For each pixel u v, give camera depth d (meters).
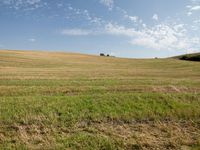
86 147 12.32
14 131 13.31
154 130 14.63
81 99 17.69
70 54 93.75
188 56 104.69
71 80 28.22
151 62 75.88
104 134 13.72
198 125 15.63
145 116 16.28
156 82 28.48
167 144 13.02
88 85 24.94
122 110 16.59
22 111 15.24
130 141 13.05
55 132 13.57
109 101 17.64
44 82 25.94
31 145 12.20
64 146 12.26
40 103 16.56
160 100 18.69
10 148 11.83
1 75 30.88
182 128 15.09
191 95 20.44
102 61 76.31
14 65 51.25
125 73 41.59
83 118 15.34
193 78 36.28
